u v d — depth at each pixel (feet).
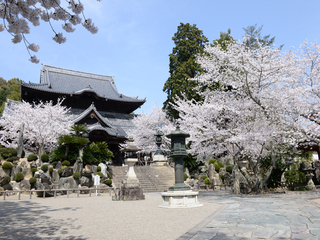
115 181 76.79
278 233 17.20
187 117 59.06
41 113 100.17
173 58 125.59
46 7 15.81
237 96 54.65
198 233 18.13
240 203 35.27
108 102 165.07
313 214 24.06
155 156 100.27
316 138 48.08
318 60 46.09
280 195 46.19
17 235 18.86
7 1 14.10
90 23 17.24
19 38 16.38
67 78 176.65
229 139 47.03
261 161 62.90
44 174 61.98
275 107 47.50
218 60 53.36
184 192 35.45
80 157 69.15
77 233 19.27
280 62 45.80
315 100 44.57
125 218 26.03
